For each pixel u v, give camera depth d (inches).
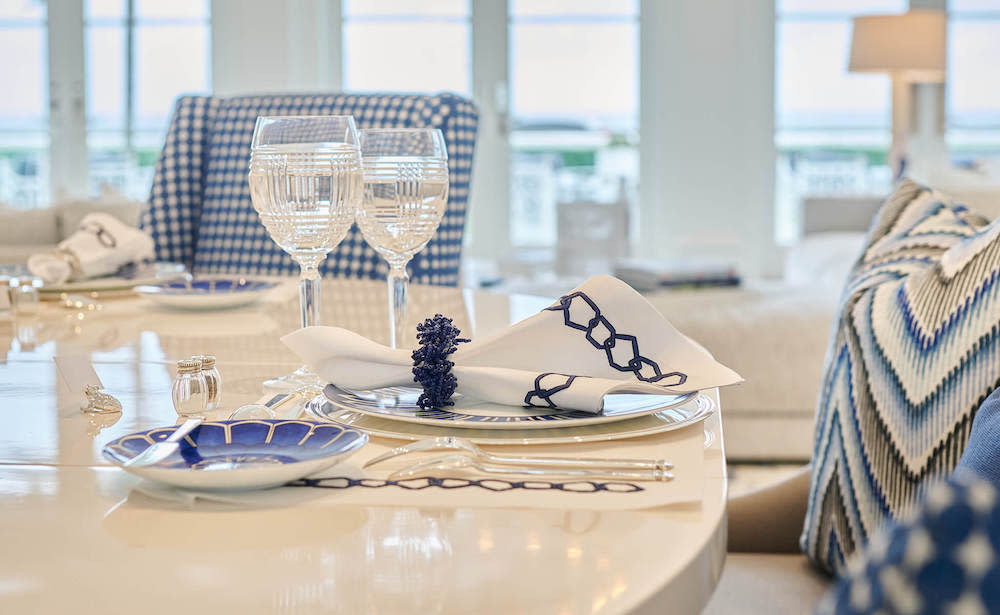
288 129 29.6
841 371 41.7
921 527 7.6
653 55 219.6
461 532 18.1
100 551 17.3
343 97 70.7
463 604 15.0
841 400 41.1
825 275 143.6
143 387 31.2
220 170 72.3
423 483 21.1
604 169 225.8
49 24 230.5
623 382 25.1
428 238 33.4
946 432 34.3
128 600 15.3
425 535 18.0
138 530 18.4
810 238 173.6
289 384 30.9
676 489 20.4
